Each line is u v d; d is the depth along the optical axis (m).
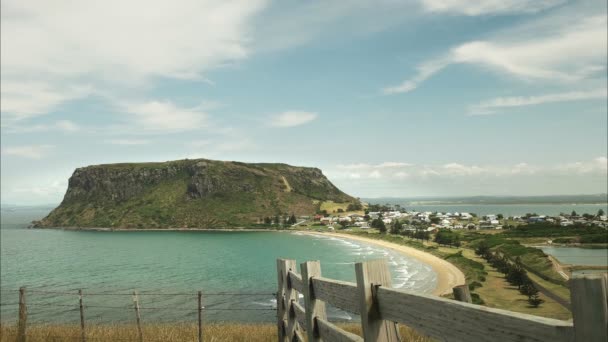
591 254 135.12
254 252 147.50
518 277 76.06
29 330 13.73
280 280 8.16
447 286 82.75
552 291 72.81
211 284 83.44
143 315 51.50
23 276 97.38
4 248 169.00
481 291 72.56
